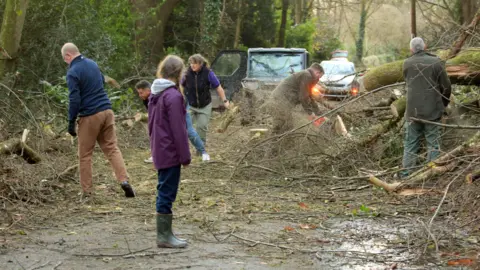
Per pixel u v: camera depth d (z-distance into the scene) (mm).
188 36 31000
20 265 5293
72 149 11312
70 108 7762
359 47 47531
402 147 9688
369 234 6445
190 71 11406
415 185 7941
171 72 5816
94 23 17938
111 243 6055
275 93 10461
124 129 13492
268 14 36531
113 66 19062
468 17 18344
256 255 5711
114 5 20594
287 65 20141
